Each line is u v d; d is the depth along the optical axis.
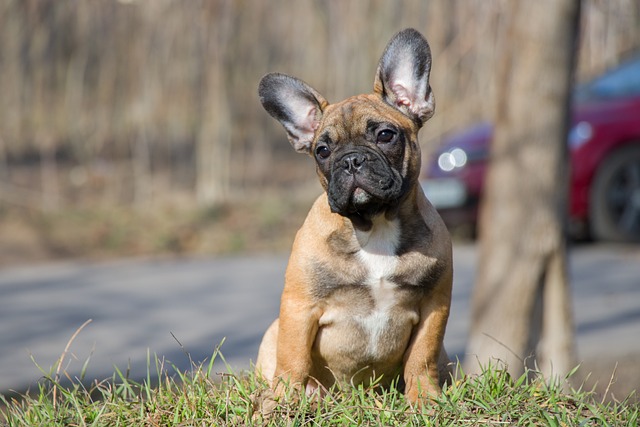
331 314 6.06
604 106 15.09
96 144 24.25
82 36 23.80
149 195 20.95
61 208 19.25
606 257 14.45
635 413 5.23
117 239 17.19
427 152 19.64
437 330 6.05
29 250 16.53
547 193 9.38
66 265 15.62
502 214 9.49
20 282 14.12
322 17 23.16
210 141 20.17
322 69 24.67
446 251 6.07
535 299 9.45
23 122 24.77
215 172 20.03
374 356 6.17
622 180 14.79
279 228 18.19
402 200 6.03
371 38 21.42
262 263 15.42
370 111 6.28
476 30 19.58
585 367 9.62
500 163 9.53
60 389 5.78
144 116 23.03
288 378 5.66
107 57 23.80
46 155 23.38
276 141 27.92
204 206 19.25
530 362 9.42
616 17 17.91
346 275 5.95
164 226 17.95
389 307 6.03
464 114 20.44
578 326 11.11
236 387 5.68
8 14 23.11
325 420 5.30
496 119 9.62
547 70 9.30
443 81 20.55
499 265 9.48
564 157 9.45
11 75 24.23
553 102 9.33
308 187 21.55
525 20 9.36
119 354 10.02
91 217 18.44
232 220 18.59
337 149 6.19
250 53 24.95
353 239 5.96
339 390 5.89
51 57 24.61
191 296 12.93
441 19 20.41
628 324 11.05
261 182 22.44
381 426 5.13
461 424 5.19
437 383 6.04
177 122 23.38
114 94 24.14
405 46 6.64
